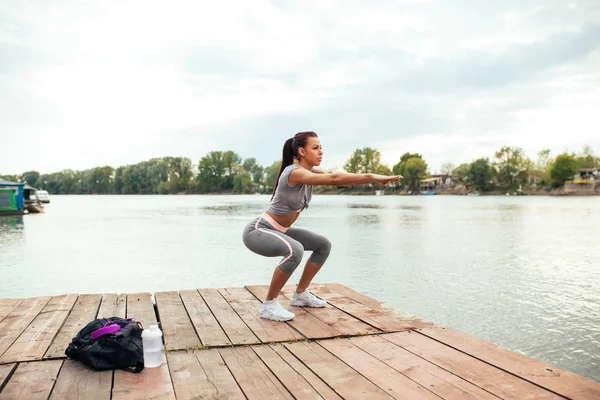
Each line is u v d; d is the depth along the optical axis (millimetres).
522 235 19016
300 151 4418
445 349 3566
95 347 3109
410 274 10680
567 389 2781
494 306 7969
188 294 5492
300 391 2797
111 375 3037
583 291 9031
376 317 4457
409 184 144875
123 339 3141
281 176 4379
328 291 5668
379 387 2852
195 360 3344
